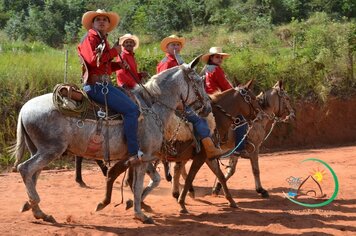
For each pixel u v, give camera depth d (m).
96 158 8.46
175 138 9.22
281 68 21.86
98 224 8.72
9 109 15.91
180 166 10.40
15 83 16.48
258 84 20.61
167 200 11.03
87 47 8.12
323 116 21.56
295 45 26.41
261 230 8.65
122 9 39.19
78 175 12.45
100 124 8.20
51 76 17.20
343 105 22.23
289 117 12.23
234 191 12.10
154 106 8.77
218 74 11.04
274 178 13.71
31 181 8.09
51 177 13.55
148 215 9.26
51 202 10.54
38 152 8.09
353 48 23.66
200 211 9.97
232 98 10.52
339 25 26.97
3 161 14.89
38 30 36.12
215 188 11.50
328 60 23.11
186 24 38.41
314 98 21.56
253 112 10.85
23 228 8.23
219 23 37.81
